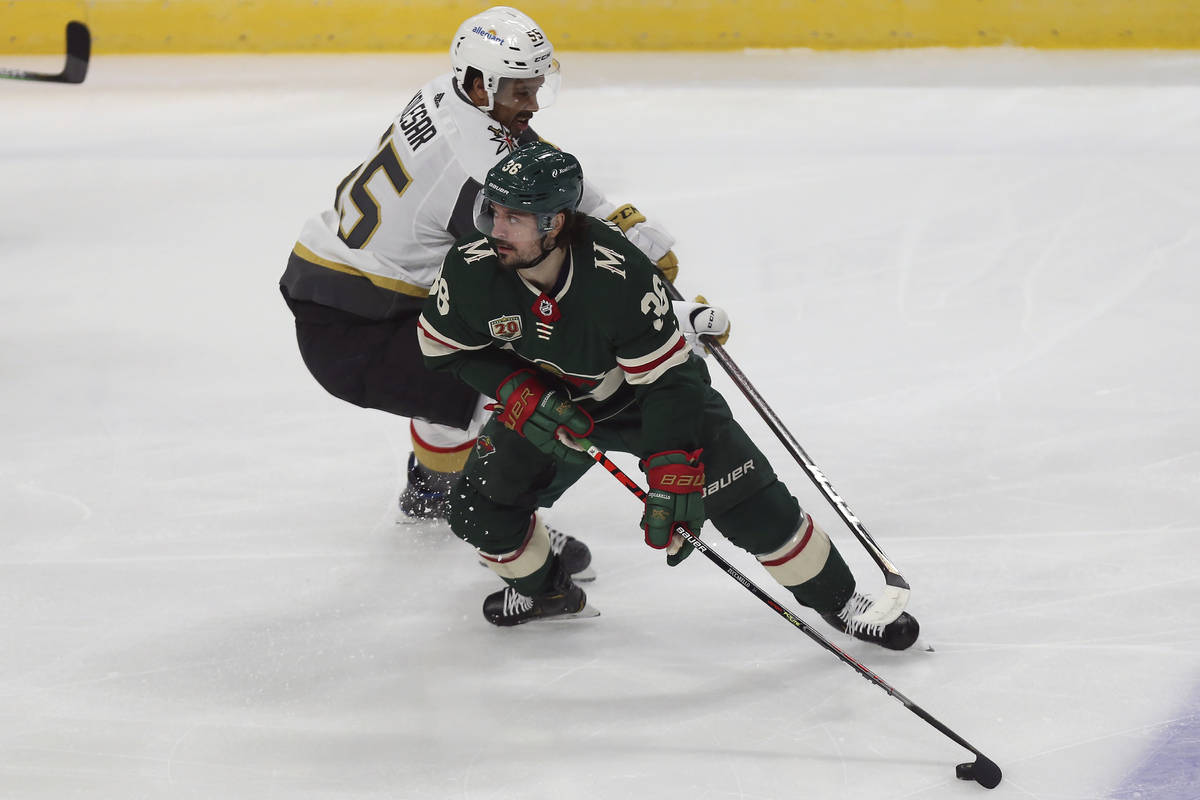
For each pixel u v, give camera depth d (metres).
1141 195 25.05
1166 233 22.97
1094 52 37.53
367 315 12.50
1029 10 37.97
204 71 38.88
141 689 11.10
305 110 34.22
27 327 20.67
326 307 12.63
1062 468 14.62
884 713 10.37
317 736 10.38
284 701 10.90
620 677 11.09
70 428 16.81
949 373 17.61
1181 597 11.88
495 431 10.91
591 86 35.38
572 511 14.30
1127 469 14.51
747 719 10.38
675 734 10.22
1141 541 12.94
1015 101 32.62
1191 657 10.93
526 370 10.32
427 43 40.34
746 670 11.12
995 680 10.75
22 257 24.28
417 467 14.05
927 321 19.61
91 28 40.62
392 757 10.07
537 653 11.55
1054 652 11.12
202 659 11.57
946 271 21.77
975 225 23.98
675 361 9.76
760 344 19.03
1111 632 11.38
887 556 12.95
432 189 11.97
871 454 15.28
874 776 9.58
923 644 11.27
